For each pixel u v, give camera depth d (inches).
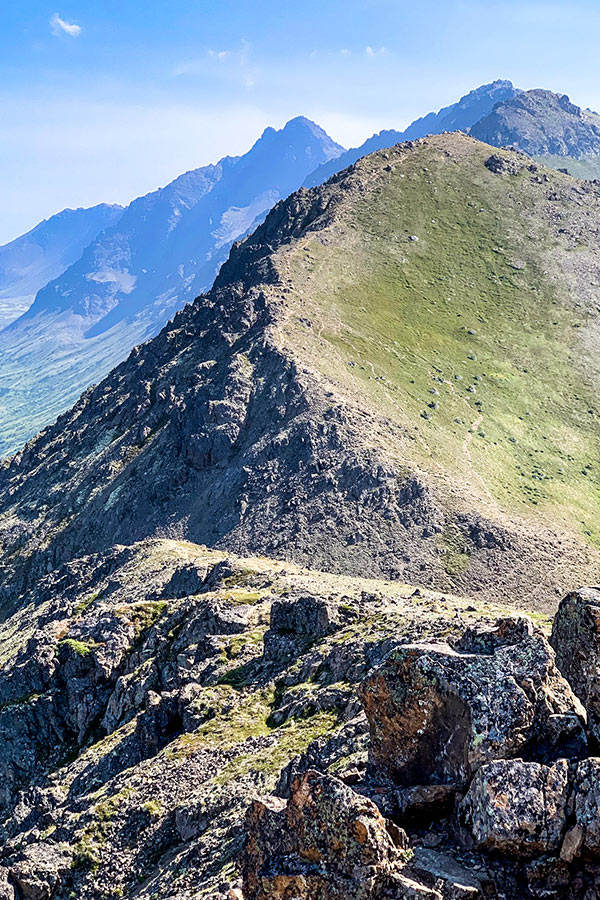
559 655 866.1
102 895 1494.8
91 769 2246.6
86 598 5644.7
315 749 1293.1
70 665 2977.4
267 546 7608.3
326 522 7682.1
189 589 3949.3
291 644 2308.1
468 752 767.1
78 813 1761.8
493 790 712.4
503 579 7126.0
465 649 870.4
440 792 759.1
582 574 7288.4
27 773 2755.9
